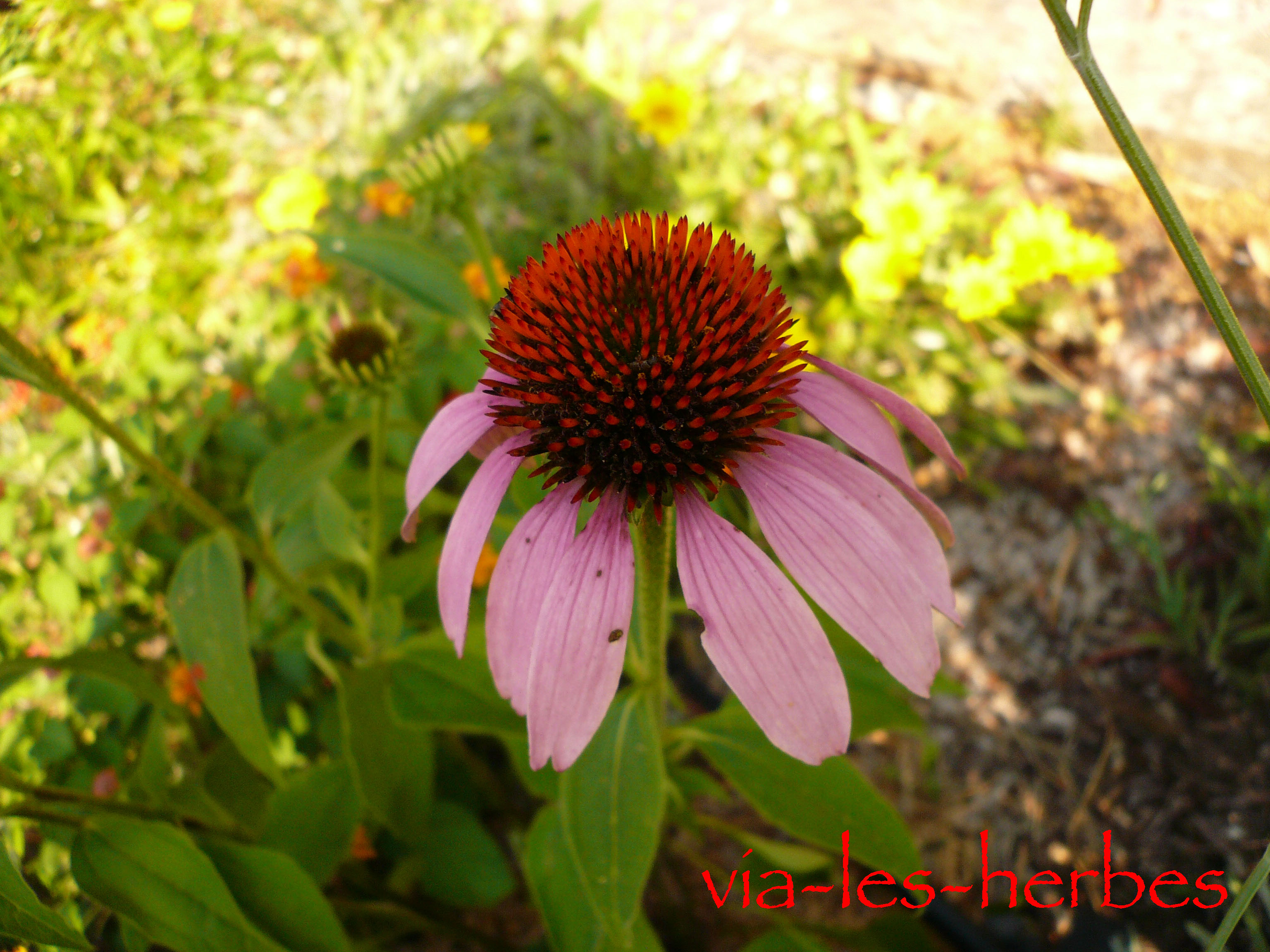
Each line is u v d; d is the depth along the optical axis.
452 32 0.44
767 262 0.34
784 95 0.38
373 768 0.18
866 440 0.13
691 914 0.24
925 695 0.11
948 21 0.42
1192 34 0.38
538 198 0.36
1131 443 0.30
